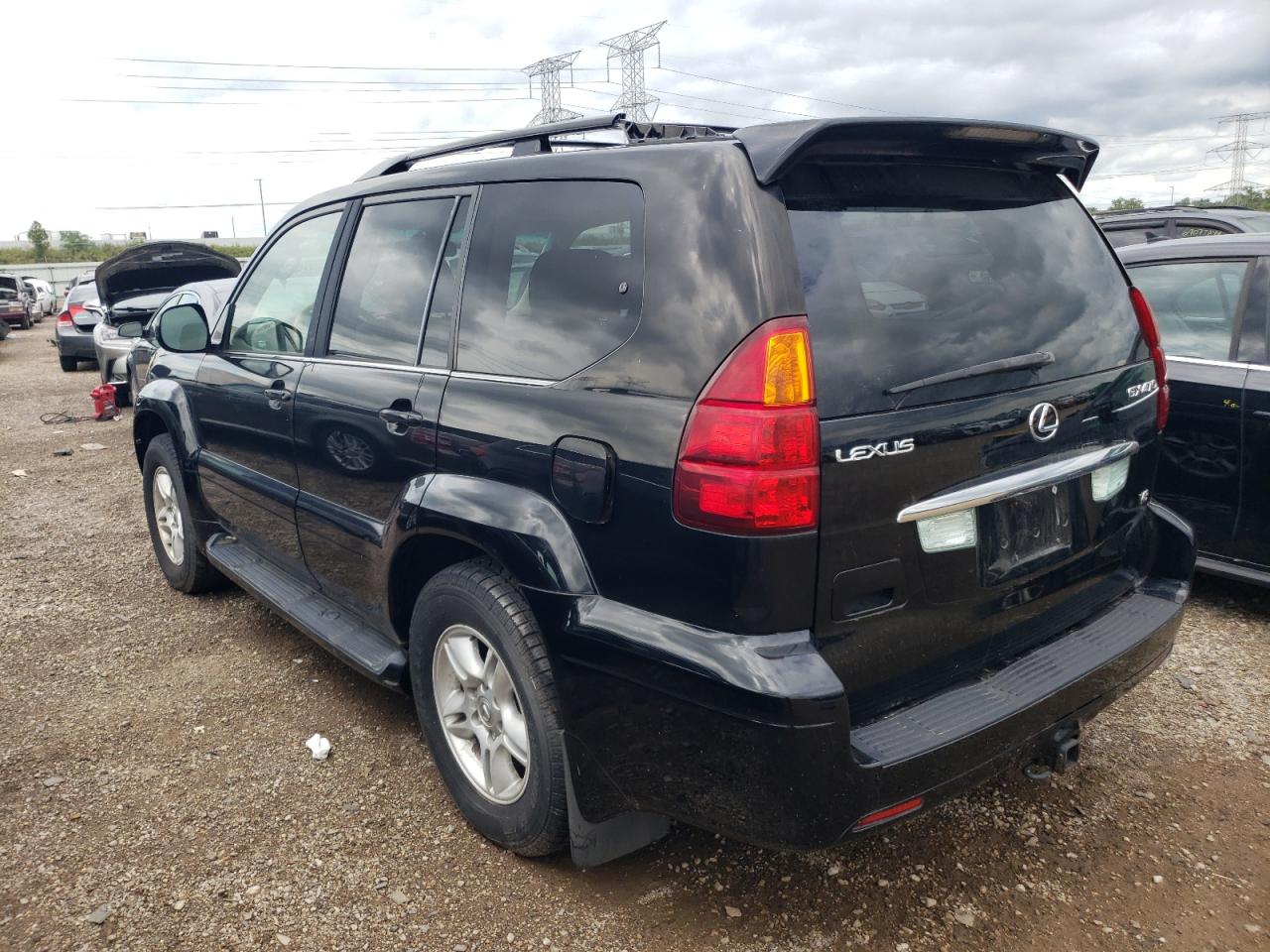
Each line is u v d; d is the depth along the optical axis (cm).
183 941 238
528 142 282
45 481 755
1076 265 261
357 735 338
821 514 195
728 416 195
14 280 2620
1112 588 274
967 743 211
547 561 227
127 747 331
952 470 215
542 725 240
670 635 206
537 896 253
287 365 346
